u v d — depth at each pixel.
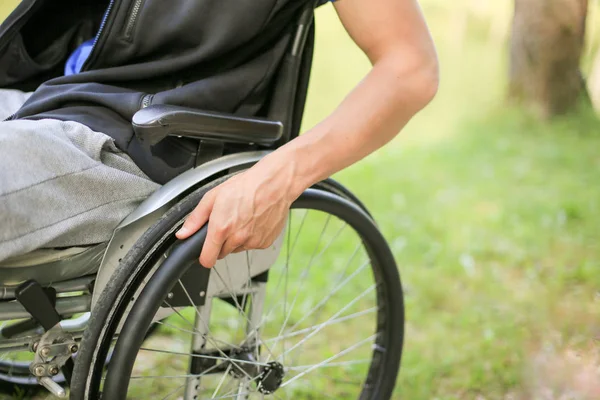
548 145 5.21
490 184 4.25
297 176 1.32
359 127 1.35
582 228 3.54
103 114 1.36
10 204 1.14
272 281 2.82
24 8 1.45
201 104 1.37
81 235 1.26
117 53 1.40
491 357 2.35
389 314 1.77
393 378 1.81
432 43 1.42
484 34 8.34
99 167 1.26
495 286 2.88
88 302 1.38
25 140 1.17
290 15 1.40
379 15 1.36
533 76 5.94
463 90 6.82
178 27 1.35
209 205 1.29
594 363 2.36
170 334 2.38
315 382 2.15
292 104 1.48
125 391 1.25
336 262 3.05
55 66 1.62
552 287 2.89
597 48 6.82
